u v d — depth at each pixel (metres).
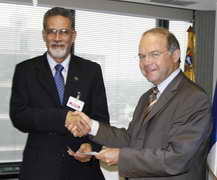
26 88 2.07
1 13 3.43
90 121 2.06
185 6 3.96
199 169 1.70
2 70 3.46
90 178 2.15
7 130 3.50
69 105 2.06
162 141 1.64
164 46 1.69
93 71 2.19
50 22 2.03
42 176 2.01
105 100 2.22
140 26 4.04
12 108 2.07
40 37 3.57
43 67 2.10
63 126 1.99
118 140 2.04
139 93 4.04
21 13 3.49
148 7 3.96
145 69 1.74
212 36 4.11
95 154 1.83
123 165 1.65
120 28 3.93
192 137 1.58
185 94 1.66
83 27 3.76
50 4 3.50
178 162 1.57
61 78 2.12
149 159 1.60
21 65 2.13
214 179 2.16
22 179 2.06
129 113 3.99
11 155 3.52
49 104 2.04
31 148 2.07
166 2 3.81
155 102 1.76
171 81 1.74
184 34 4.26
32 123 1.99
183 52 4.25
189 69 4.09
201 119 1.60
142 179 1.70
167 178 1.65
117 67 3.93
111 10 3.77
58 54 2.05
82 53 3.76
